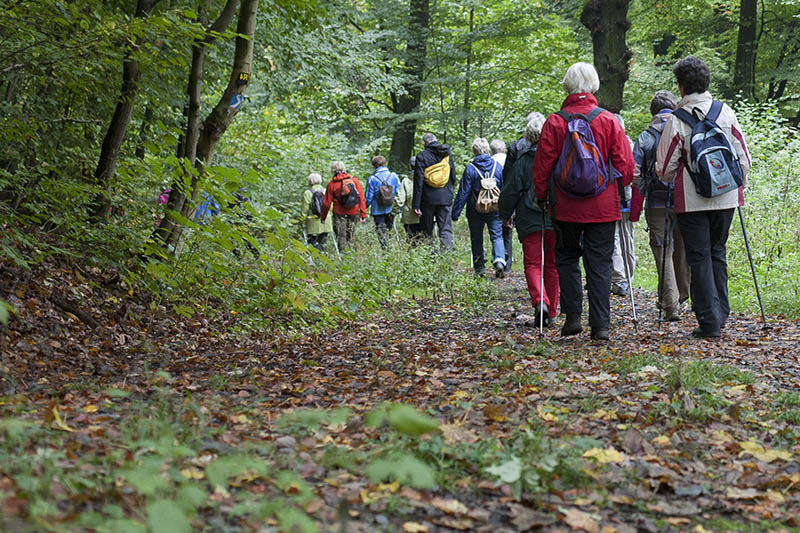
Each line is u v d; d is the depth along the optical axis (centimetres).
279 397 443
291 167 1803
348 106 2373
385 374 507
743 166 659
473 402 406
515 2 2378
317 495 265
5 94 849
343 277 850
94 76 831
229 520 239
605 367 501
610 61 1628
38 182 781
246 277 751
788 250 1050
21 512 210
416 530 240
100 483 250
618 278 1001
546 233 751
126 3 979
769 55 2598
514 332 732
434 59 2292
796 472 306
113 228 764
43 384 447
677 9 2631
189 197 678
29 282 634
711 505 275
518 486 270
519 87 2481
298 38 1233
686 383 436
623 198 631
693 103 651
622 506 273
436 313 902
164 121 1118
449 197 1370
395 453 289
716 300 648
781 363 530
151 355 577
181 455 268
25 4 667
